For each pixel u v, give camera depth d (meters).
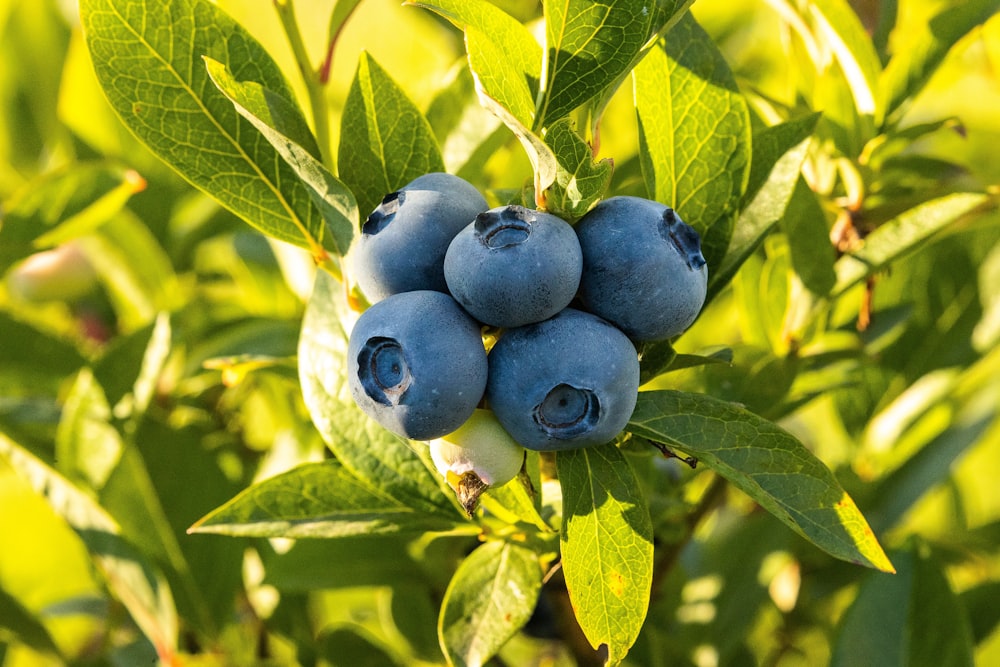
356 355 0.27
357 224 0.29
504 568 0.31
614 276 0.28
